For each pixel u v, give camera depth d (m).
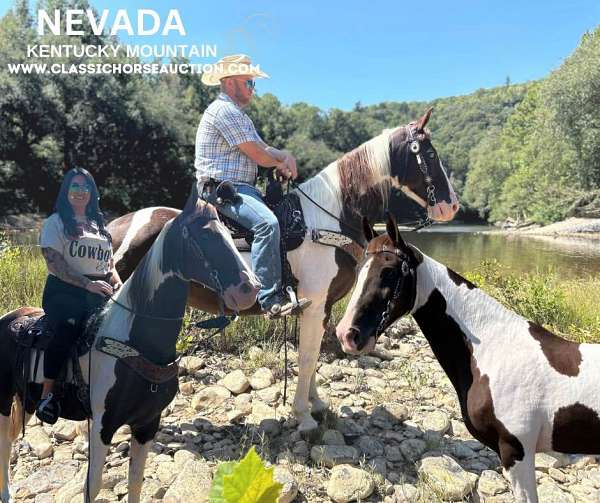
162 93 42.22
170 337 2.88
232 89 4.06
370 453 4.03
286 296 4.02
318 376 5.49
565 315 7.52
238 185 3.96
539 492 3.54
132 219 4.34
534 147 43.88
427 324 3.13
